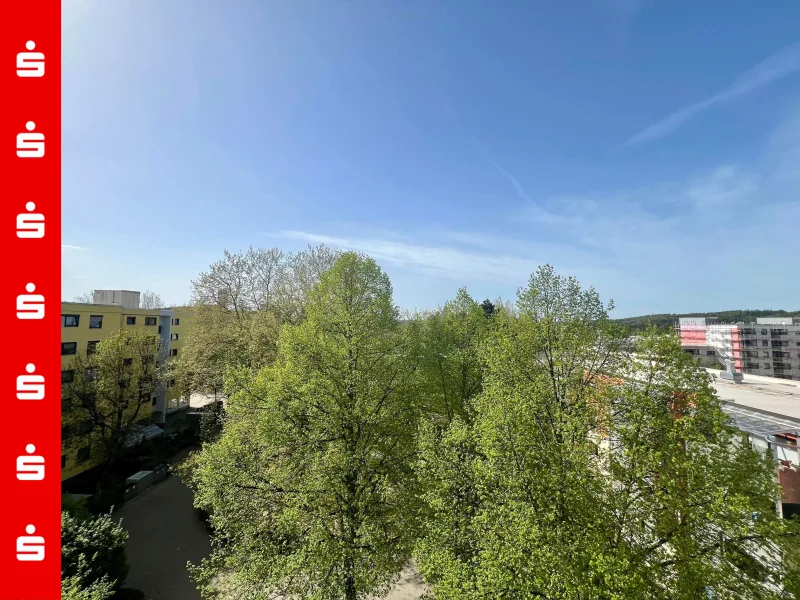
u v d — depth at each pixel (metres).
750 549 10.53
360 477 17.88
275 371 20.45
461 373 25.83
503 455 13.15
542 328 17.44
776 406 17.44
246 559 16.09
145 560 21.36
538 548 10.74
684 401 12.03
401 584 19.86
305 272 42.66
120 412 32.81
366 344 20.30
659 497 10.80
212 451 18.31
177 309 54.91
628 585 9.30
